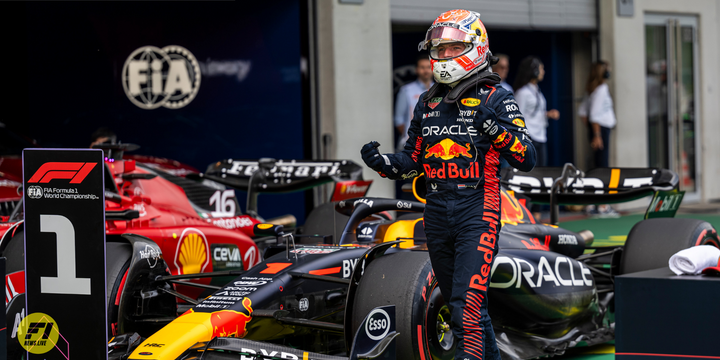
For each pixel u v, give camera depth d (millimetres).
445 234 11648
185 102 35312
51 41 34875
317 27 35469
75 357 10984
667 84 47562
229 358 10867
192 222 18406
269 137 35969
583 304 17047
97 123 35188
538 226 17422
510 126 11438
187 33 35156
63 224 10961
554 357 16734
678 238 17266
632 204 46125
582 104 42281
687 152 49062
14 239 14211
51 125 35188
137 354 10641
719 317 11000
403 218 16719
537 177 20516
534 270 15766
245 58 35562
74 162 10867
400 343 12375
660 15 47094
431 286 12836
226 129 35656
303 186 20938
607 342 18141
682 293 11273
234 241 18188
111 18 34875
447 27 11461
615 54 44062
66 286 10992
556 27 42969
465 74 11523
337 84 35156
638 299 11617
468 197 11438
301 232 20359
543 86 46031
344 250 14320
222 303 12070
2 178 22234
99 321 10836
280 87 35844
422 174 13055
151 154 35312
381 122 36531
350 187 20562
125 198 16344
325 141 35250
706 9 48969
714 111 49938
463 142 11445
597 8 44656
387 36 36531
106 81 35062
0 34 34875
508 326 16094
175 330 11188
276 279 12805
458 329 11320
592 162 45969
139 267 13695
